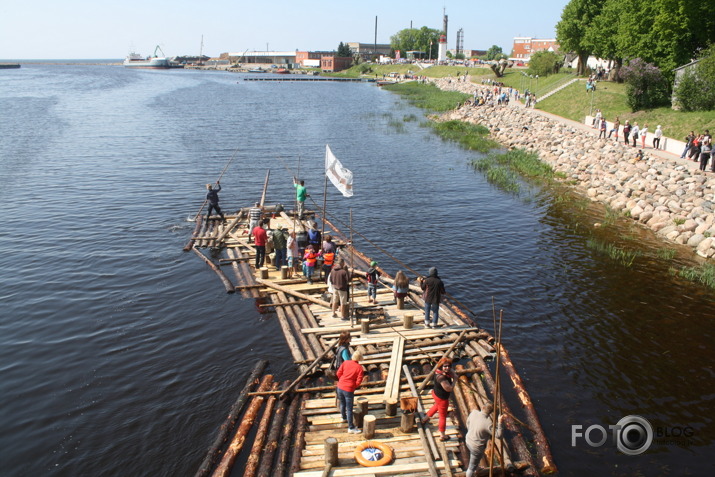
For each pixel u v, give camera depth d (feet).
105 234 82.38
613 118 167.32
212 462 35.83
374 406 41.73
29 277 65.77
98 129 189.47
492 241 83.46
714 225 80.28
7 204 96.58
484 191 114.52
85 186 110.42
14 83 447.83
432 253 78.13
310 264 64.54
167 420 40.34
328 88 463.01
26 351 49.29
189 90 406.62
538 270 71.82
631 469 36.76
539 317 58.65
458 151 161.17
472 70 461.37
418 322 55.72
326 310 58.44
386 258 76.33
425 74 522.47
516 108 220.23
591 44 227.81
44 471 35.19
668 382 46.96
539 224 92.12
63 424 39.65
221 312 57.98
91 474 35.09
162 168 129.08
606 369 48.85
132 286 64.13
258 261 69.10
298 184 89.51
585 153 135.85
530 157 142.31
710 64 140.26
